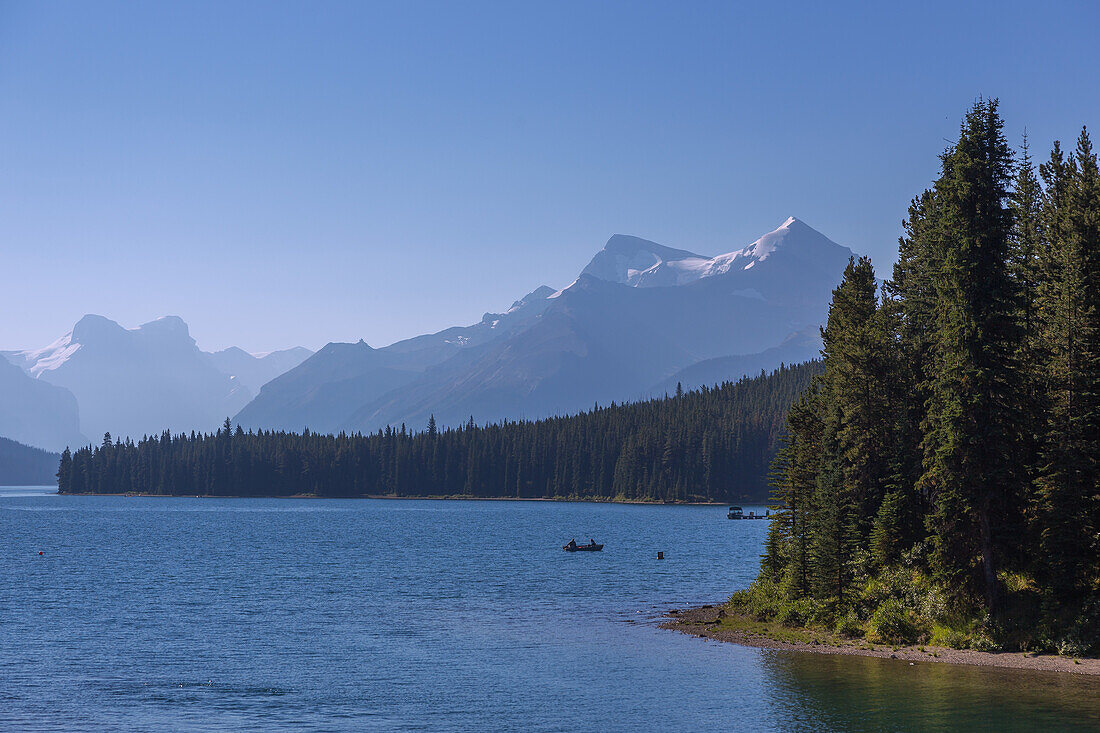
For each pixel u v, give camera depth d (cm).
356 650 5731
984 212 5503
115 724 4138
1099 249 5597
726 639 6012
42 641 6053
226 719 4209
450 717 4216
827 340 7569
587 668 5175
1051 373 5597
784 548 7188
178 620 6931
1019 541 5378
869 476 6812
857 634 5891
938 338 6231
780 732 3931
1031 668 4884
